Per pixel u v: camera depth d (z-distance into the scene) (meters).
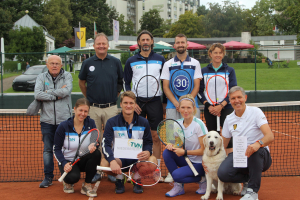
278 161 5.38
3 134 8.33
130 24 70.81
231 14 53.72
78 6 57.28
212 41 38.47
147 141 3.91
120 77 4.57
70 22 53.97
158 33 62.88
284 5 40.06
